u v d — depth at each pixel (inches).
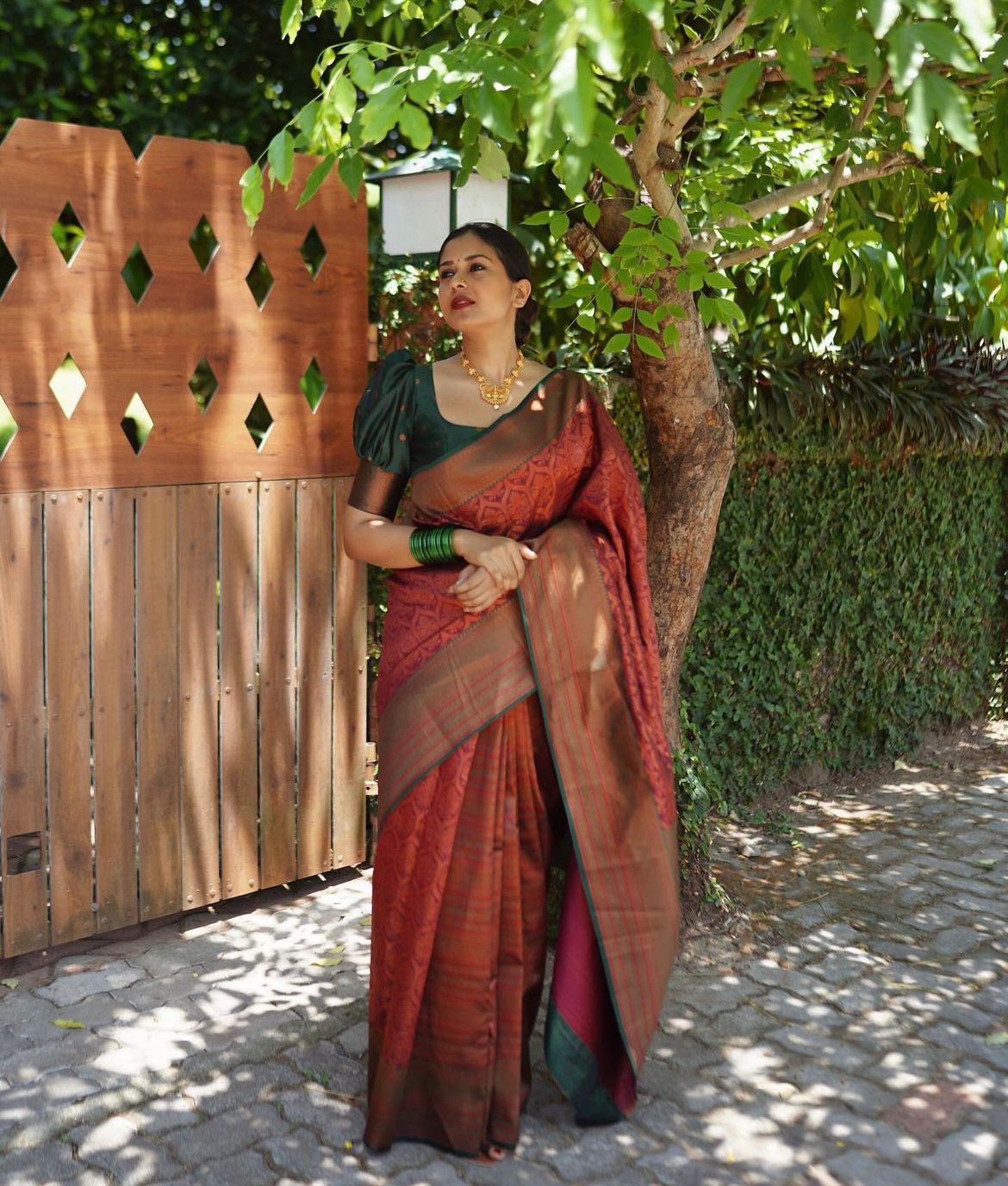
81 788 133.6
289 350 144.7
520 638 101.7
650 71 86.9
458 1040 100.9
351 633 155.2
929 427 201.9
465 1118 100.7
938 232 172.4
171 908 142.4
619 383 163.8
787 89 173.9
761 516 186.7
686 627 140.3
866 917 150.7
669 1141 103.2
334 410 149.9
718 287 113.7
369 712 159.5
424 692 101.7
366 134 88.1
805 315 176.9
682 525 135.0
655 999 104.1
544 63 61.2
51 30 199.5
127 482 132.9
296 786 152.4
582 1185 97.2
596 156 76.2
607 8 57.4
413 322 154.4
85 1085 109.0
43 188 122.7
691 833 143.6
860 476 202.4
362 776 159.2
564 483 105.3
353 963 135.0
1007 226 165.2
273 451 144.9
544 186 203.8
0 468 124.0
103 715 134.3
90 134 125.4
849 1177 98.1
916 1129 105.0
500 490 102.0
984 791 206.1
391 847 102.6
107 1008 123.6
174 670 139.3
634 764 105.7
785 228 165.8
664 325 122.1
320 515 150.0
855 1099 109.6
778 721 196.4
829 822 187.3
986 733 243.4
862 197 155.9
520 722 102.7
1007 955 141.2
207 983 129.9
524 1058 107.7
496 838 101.3
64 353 126.5
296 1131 103.4
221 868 146.5
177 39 219.3
